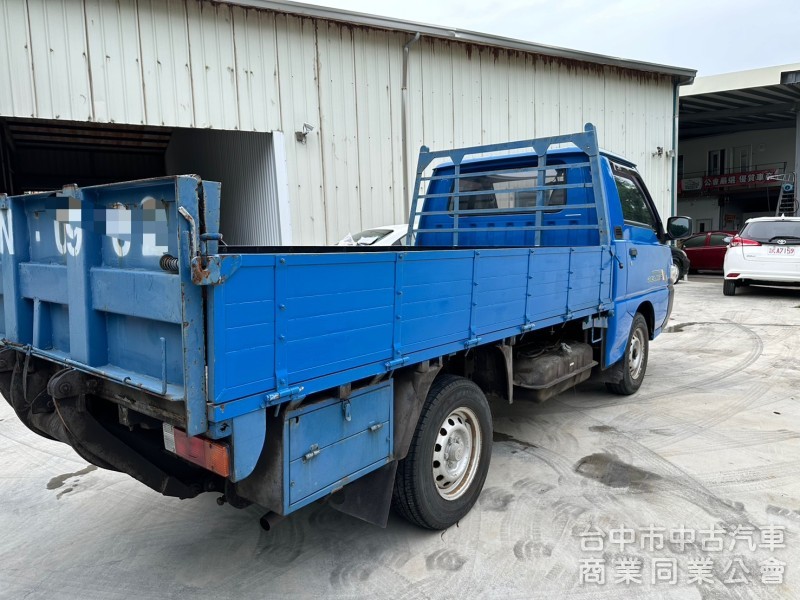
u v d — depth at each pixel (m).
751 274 12.85
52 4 8.09
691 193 34.44
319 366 2.39
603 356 5.03
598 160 4.63
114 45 8.58
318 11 10.02
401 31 11.18
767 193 33.31
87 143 16.61
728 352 7.99
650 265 5.93
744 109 26.38
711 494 3.72
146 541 3.29
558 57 13.75
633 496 3.71
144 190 2.18
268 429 2.37
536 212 5.01
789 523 3.36
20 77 7.96
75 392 2.50
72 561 3.10
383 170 11.41
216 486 2.72
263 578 2.92
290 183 10.32
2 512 3.63
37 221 2.87
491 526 3.38
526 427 5.02
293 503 2.40
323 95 10.54
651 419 5.20
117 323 2.46
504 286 3.50
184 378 2.00
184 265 1.98
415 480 3.08
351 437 2.66
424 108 11.85
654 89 15.95
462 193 5.34
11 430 5.07
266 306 2.16
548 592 2.78
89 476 4.14
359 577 2.92
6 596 2.82
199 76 9.28
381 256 2.63
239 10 9.53
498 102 12.95
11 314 3.10
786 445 4.55
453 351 3.14
